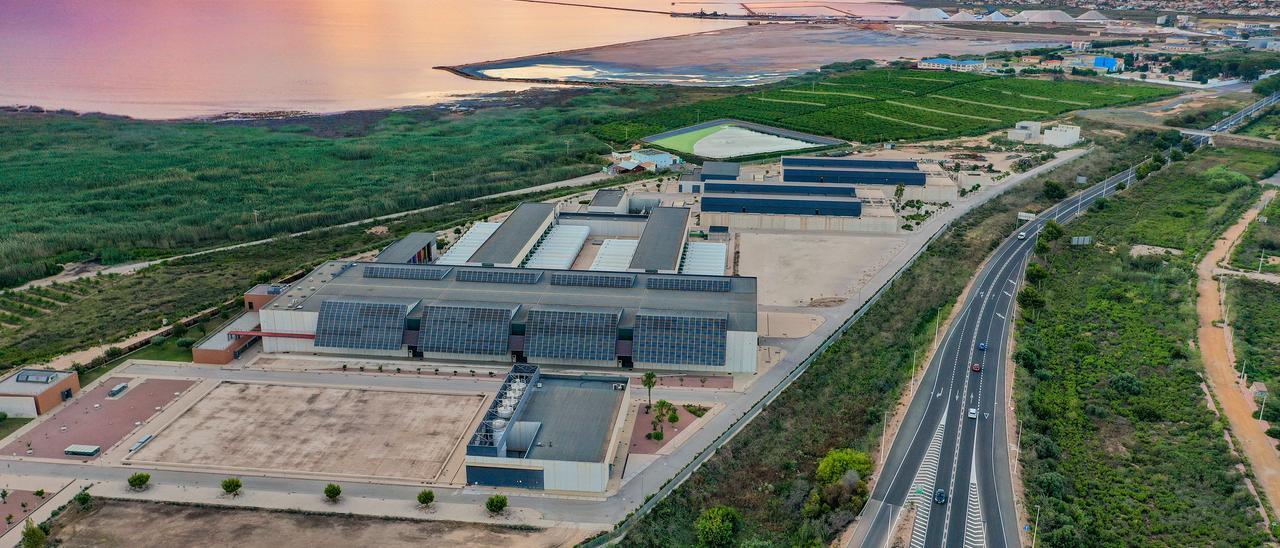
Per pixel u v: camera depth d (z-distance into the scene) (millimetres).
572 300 199750
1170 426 161000
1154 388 174125
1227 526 131250
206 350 190000
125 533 133125
